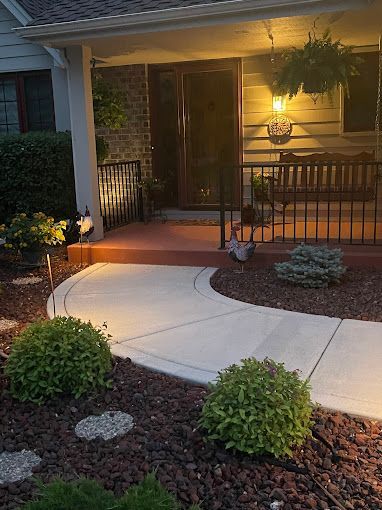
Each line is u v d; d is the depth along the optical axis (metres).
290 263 5.39
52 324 3.52
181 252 6.43
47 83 9.06
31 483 2.48
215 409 2.67
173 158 9.17
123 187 8.53
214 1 5.67
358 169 7.54
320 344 3.93
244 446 2.58
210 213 8.88
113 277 6.08
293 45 7.14
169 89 8.91
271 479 2.48
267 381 2.72
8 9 8.59
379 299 4.81
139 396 3.25
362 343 3.92
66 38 6.30
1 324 4.69
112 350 3.97
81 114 6.91
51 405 3.20
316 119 8.02
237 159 8.64
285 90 6.43
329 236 6.80
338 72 6.12
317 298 4.93
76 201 7.41
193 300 5.11
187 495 2.36
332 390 3.24
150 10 5.82
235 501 2.34
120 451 2.70
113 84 8.94
